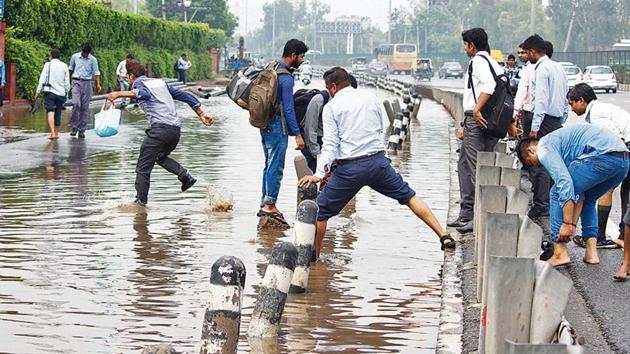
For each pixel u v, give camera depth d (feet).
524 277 22.06
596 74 208.54
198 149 81.76
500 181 37.88
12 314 30.78
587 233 37.93
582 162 35.96
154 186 58.59
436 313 31.96
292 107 44.91
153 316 30.94
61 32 143.02
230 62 324.39
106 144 82.84
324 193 38.09
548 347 18.34
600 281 35.04
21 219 46.91
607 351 27.20
